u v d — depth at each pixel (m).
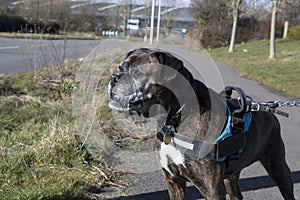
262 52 29.98
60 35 22.52
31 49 17.61
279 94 13.65
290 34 38.53
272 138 4.35
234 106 3.93
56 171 5.34
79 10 35.09
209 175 3.60
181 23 42.09
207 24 40.28
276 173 4.41
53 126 6.41
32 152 5.68
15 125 7.26
